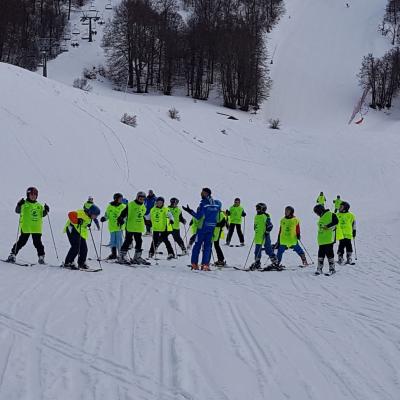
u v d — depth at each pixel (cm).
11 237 1598
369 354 579
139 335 623
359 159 4712
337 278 1091
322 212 1157
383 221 2211
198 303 805
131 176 3366
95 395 455
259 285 1000
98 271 1079
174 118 5166
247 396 462
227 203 3253
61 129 3597
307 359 561
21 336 609
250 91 7206
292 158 4875
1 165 3034
